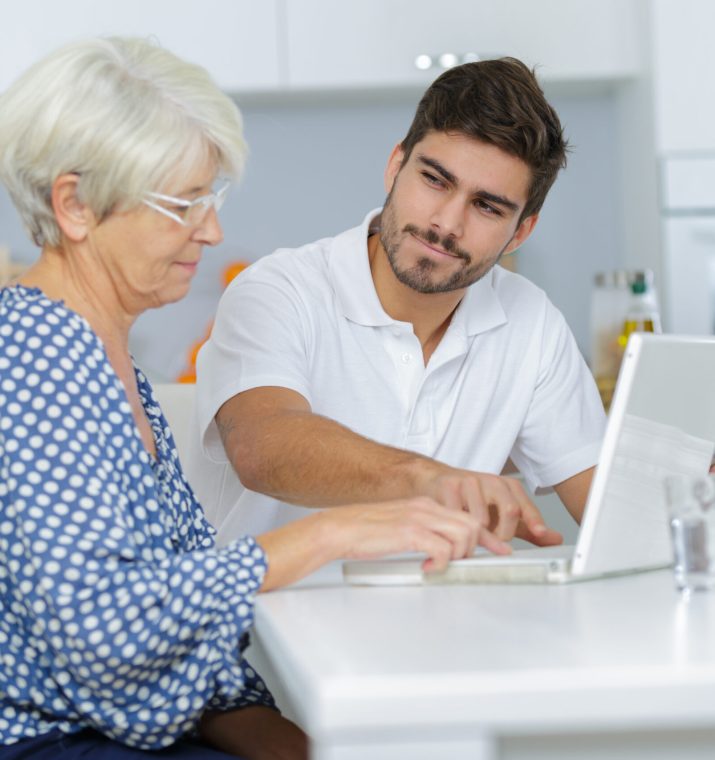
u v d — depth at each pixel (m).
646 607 1.04
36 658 1.18
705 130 3.60
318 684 0.74
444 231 1.75
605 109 3.99
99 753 1.19
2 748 1.19
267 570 1.16
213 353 1.83
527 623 0.95
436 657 0.81
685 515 1.11
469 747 0.73
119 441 1.19
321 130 3.95
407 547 1.19
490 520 1.36
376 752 0.73
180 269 1.30
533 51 3.67
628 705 0.74
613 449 1.19
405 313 1.91
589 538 1.20
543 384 2.06
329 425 1.53
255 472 1.53
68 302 1.29
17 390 1.14
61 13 3.54
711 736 0.77
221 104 1.28
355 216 3.97
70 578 1.08
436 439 1.96
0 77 3.54
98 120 1.22
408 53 3.63
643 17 3.67
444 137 1.74
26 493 1.11
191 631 1.12
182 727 1.17
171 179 1.25
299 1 3.61
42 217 1.27
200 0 3.59
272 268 1.93
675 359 1.25
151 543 1.22
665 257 3.62
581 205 4.01
